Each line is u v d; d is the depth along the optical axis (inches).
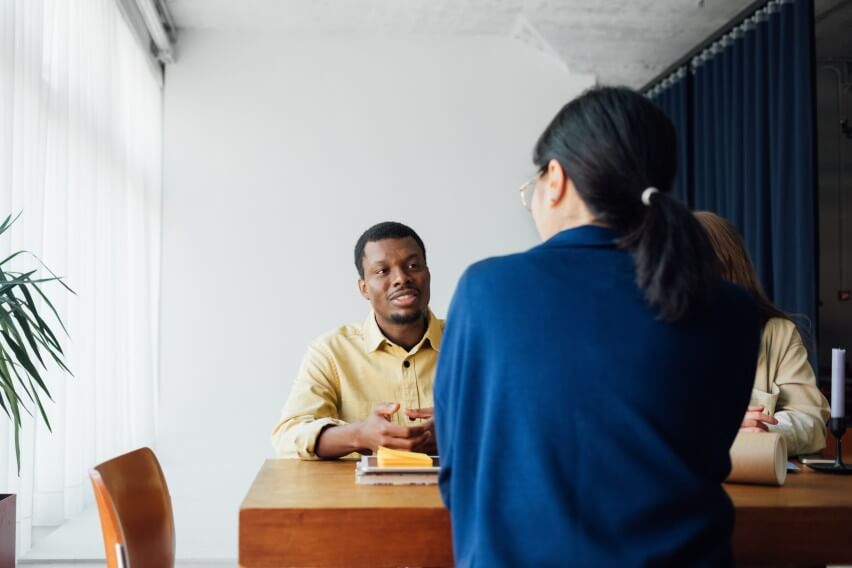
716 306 37.9
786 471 62.4
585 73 210.8
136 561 61.9
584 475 35.0
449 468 39.4
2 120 93.7
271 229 199.8
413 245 81.9
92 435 130.9
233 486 193.0
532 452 35.5
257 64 202.4
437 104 206.2
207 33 201.5
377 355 83.6
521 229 206.2
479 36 208.4
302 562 50.8
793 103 156.6
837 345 187.5
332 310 199.5
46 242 115.9
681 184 196.9
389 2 188.7
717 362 37.4
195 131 199.8
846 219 190.1
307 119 202.7
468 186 205.9
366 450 69.8
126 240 161.5
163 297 195.8
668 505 34.7
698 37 196.4
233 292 197.5
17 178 100.5
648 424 35.2
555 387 35.8
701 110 190.7
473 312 38.6
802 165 151.8
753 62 169.0
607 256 38.5
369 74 205.2
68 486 123.6
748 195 168.6
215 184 199.3
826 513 51.2
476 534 35.9
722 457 37.8
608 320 36.6
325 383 82.1
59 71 119.6
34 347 72.7
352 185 202.7
